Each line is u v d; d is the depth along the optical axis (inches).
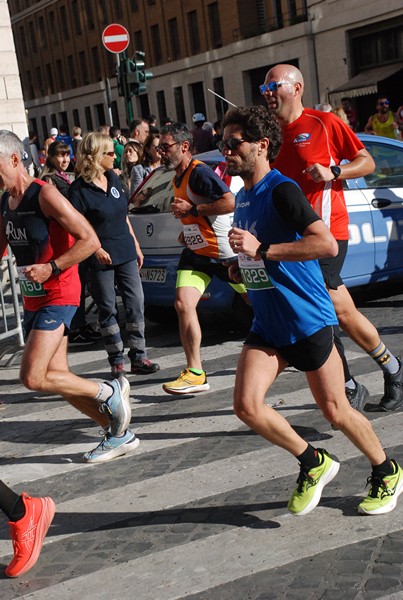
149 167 492.4
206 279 308.2
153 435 263.7
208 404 288.7
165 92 2242.9
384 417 254.2
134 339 338.0
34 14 2974.9
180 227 379.6
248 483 218.2
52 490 231.5
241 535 189.5
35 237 221.1
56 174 401.1
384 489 190.2
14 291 401.7
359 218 397.4
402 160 421.4
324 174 239.5
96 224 324.2
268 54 1770.4
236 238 174.7
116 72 751.7
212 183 299.0
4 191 226.2
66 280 226.4
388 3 1405.0
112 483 230.5
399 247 410.0
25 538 183.9
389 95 1435.8
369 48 1515.7
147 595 170.6
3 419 300.5
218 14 1962.4
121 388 246.4
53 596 175.0
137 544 192.1
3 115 838.5
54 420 292.7
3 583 182.7
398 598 157.4
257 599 163.3
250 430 257.6
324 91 1631.4
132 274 334.0
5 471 248.7
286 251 173.9
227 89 1955.0
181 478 227.0
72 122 2824.8
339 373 182.9
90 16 2586.1
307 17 1652.3
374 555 173.5
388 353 257.8
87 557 189.2
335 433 245.8
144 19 2293.3
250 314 366.6
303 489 189.5
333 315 183.6
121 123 2513.5
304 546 180.9
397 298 425.1
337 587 163.6
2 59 833.5
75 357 383.2
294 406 274.2
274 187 176.4
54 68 2906.0
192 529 195.8
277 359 183.3
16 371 367.9
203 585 171.3
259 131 177.2
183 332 301.0
